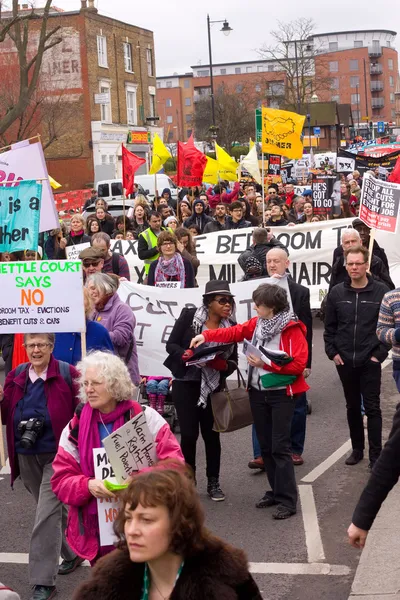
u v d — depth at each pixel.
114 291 7.31
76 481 4.61
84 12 49.25
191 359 6.84
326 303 7.88
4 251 7.52
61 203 36.03
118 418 4.68
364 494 3.86
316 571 5.70
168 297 8.90
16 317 6.05
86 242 14.49
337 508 6.88
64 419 5.57
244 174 37.81
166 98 124.94
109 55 52.69
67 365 5.66
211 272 15.77
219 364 6.92
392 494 6.78
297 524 6.57
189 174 20.11
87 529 4.66
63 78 49.94
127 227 19.66
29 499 7.57
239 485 7.62
